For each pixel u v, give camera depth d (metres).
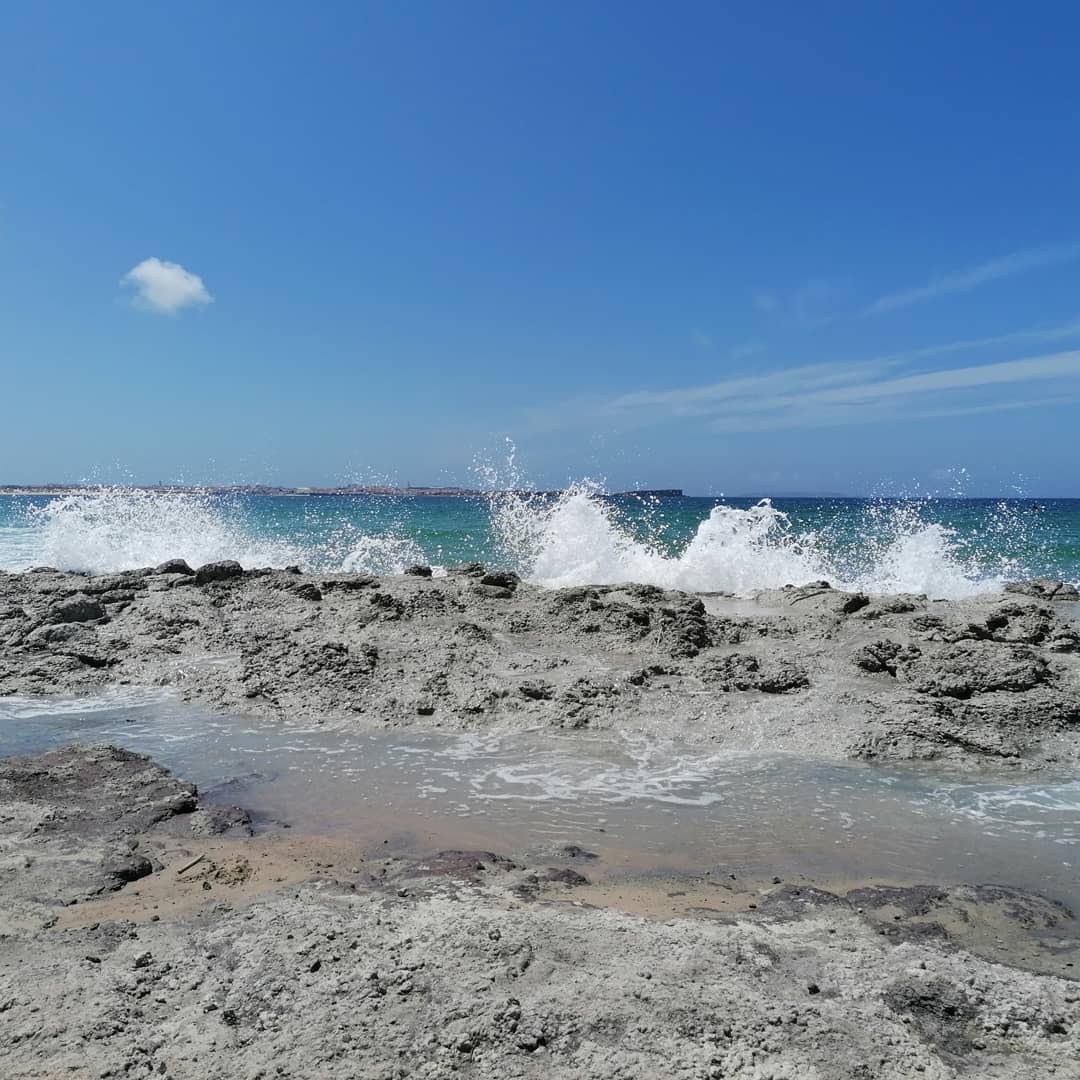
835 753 6.60
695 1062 2.94
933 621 9.98
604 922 3.88
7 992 3.37
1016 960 3.79
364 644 9.15
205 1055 3.01
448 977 3.40
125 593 11.97
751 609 12.30
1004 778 6.17
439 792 5.89
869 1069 2.93
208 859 4.81
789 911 4.17
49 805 5.54
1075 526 37.38
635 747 6.81
